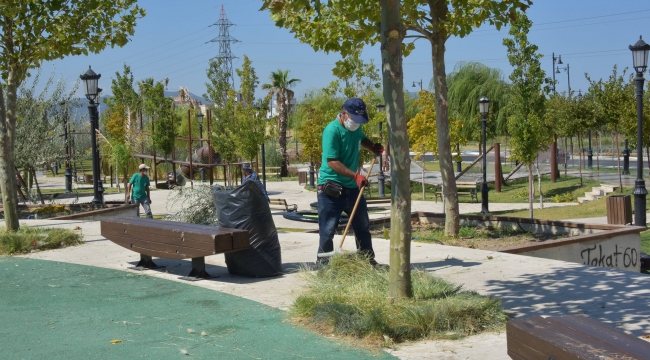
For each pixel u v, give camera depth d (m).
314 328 5.45
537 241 11.20
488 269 7.81
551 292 6.57
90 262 8.89
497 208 24.00
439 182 30.70
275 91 48.16
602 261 10.52
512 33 19.59
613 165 42.72
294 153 60.47
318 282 6.31
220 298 6.62
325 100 32.59
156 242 7.82
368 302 5.58
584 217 18.92
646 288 6.62
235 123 30.64
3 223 13.68
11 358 4.88
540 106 19.64
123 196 29.58
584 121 29.52
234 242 7.20
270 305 6.27
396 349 4.92
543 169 35.59
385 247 9.74
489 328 5.32
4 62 11.12
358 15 7.25
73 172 45.94
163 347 5.07
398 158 5.59
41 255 9.55
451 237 11.70
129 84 42.03
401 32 5.42
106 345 5.15
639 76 15.92
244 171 13.76
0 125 10.73
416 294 5.87
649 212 19.62
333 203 7.49
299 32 9.00
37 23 10.94
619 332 3.39
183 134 49.31
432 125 27.08
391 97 5.49
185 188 13.58
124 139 39.25
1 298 6.84
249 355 4.84
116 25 11.59
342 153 7.41
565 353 3.05
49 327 5.70
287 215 19.47
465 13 10.52
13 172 10.96
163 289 7.11
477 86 38.56
